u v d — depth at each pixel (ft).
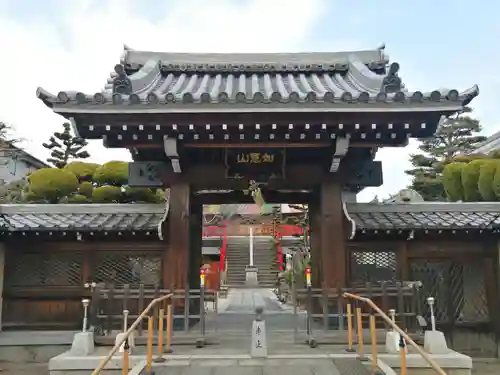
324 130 24.85
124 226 27.68
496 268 28.63
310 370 19.38
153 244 28.53
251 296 65.51
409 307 26.40
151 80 31.78
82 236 28.19
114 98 23.03
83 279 28.55
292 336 26.45
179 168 27.22
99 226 27.68
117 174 51.19
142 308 24.52
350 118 24.14
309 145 26.45
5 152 87.61
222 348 23.31
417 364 21.29
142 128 24.32
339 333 24.93
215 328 27.55
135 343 23.97
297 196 35.40
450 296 28.48
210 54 35.55
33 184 49.37
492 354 27.76
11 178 88.38
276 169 28.37
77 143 84.12
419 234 28.30
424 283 28.58
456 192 49.26
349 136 25.25
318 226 30.42
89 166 58.18
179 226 28.09
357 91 29.94
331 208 28.27
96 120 23.94
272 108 23.39
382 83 25.34
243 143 26.27
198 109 23.38
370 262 28.37
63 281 28.73
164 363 20.36
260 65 34.86
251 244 95.20
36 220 28.99
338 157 26.30
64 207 30.60
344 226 28.12
